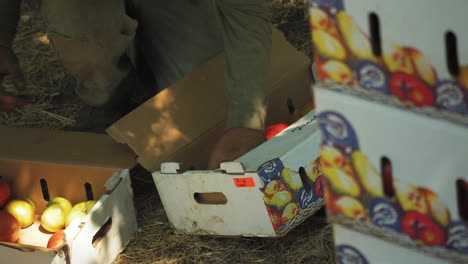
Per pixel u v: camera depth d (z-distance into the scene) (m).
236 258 2.68
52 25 2.97
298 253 2.64
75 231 2.48
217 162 2.69
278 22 4.44
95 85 3.26
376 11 1.26
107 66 3.13
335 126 1.40
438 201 1.34
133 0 3.46
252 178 2.42
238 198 2.53
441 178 1.31
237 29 2.70
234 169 2.44
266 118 3.10
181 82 3.02
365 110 1.34
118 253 2.78
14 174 3.07
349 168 1.42
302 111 3.04
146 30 3.45
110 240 2.71
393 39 1.26
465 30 1.18
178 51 3.37
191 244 2.79
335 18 1.31
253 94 2.72
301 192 2.48
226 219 2.63
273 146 2.53
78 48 3.02
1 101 2.74
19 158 3.02
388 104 1.31
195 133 2.90
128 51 3.62
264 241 2.72
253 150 2.57
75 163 2.91
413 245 1.42
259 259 2.65
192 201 2.67
